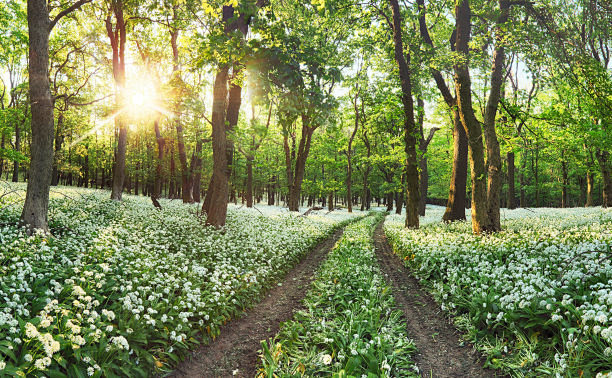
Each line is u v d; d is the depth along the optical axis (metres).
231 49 6.02
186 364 4.63
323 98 5.45
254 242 10.63
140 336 4.25
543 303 4.52
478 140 13.22
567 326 4.13
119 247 7.61
